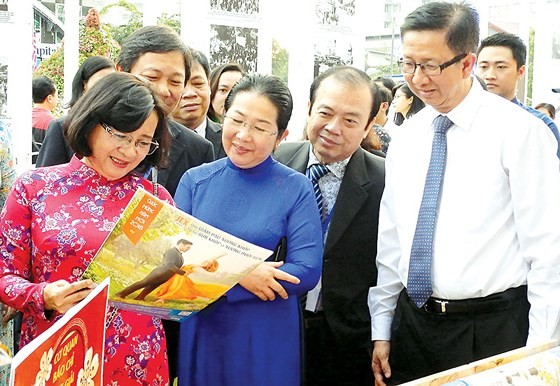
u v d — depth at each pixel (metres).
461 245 1.85
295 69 3.88
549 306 1.74
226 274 1.42
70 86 3.48
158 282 1.40
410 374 2.00
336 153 2.12
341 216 2.13
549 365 1.23
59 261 1.48
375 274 2.21
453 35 1.76
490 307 1.83
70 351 0.98
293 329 1.81
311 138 2.14
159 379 1.62
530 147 1.80
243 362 1.76
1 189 1.75
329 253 2.12
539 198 1.78
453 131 1.91
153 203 1.34
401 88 4.36
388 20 4.94
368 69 4.98
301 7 3.83
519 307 1.85
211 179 1.85
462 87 1.87
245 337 1.76
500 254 1.83
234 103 1.76
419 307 1.92
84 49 3.57
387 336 2.09
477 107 1.88
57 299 1.35
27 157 2.72
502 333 1.83
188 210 1.85
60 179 1.53
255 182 1.81
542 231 1.76
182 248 1.38
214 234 1.38
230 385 1.76
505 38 3.41
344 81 2.07
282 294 1.71
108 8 3.62
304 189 1.83
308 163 2.26
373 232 2.18
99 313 1.09
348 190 2.15
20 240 1.49
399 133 2.08
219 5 3.61
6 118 2.64
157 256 1.37
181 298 1.44
